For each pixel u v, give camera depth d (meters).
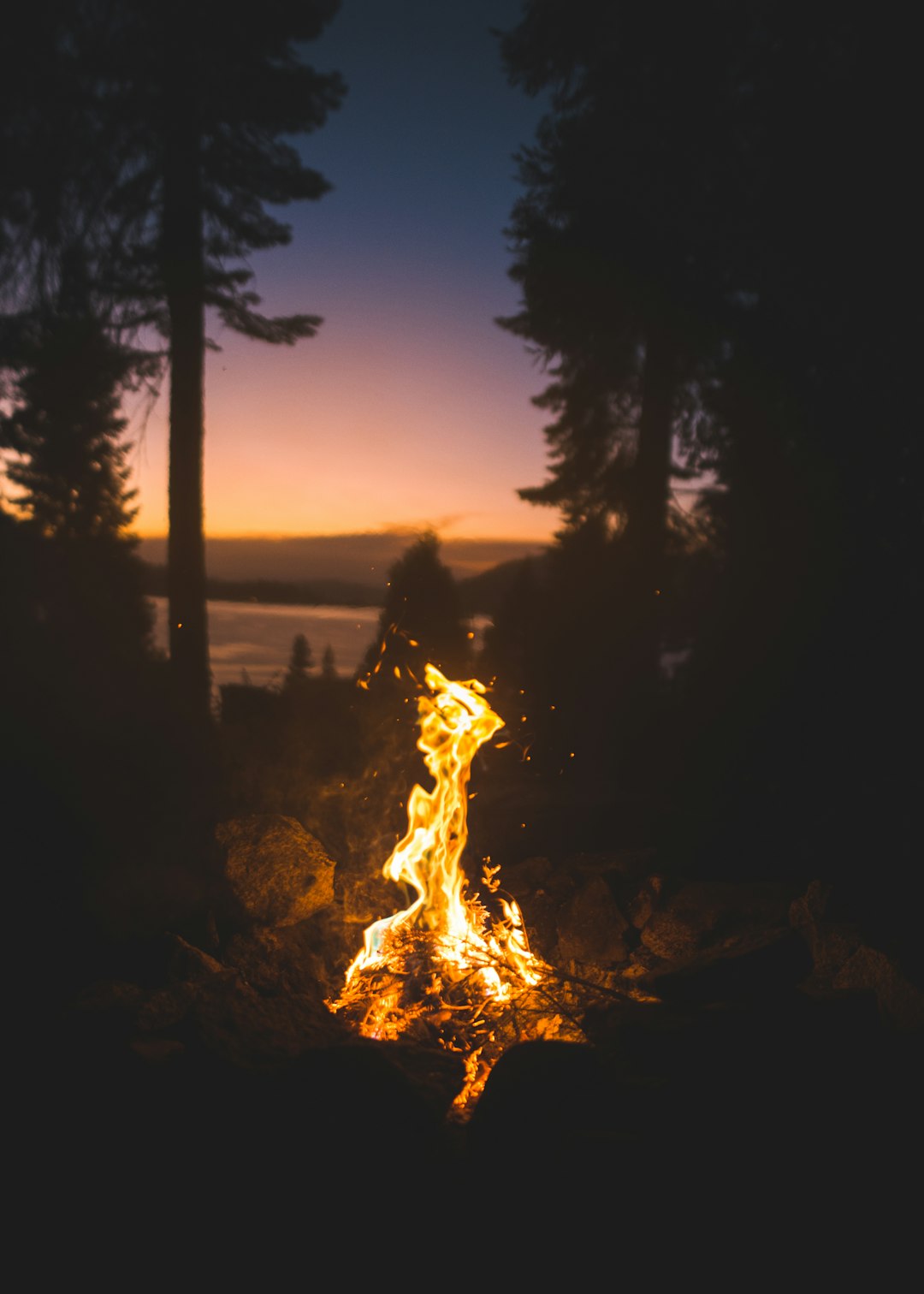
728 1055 2.56
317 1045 2.64
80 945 3.54
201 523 8.97
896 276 6.00
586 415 10.38
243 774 4.86
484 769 6.43
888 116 5.95
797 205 6.20
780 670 6.84
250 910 3.50
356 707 5.47
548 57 8.32
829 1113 2.38
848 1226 2.08
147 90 8.41
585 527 9.93
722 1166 2.21
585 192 7.48
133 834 4.54
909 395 6.12
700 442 8.48
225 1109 2.36
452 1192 2.20
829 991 2.84
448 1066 2.52
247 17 8.38
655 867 4.45
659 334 8.23
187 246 8.72
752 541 7.53
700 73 7.04
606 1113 2.36
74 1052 2.59
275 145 9.17
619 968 3.52
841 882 4.17
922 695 6.22
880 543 6.37
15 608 7.98
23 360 8.45
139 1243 2.08
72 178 8.37
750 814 5.27
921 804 5.09
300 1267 2.02
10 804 4.91
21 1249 2.06
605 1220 2.08
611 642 8.38
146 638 9.04
